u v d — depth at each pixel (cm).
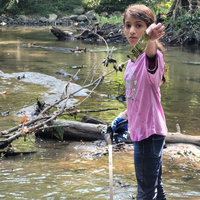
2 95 625
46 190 279
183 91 695
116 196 269
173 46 1545
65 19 2753
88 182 298
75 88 681
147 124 210
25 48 1342
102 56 1177
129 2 2728
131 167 338
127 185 292
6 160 353
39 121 416
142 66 205
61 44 1509
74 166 338
